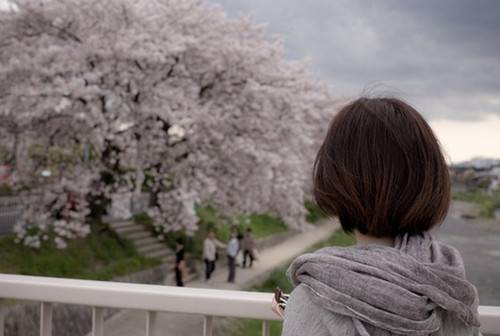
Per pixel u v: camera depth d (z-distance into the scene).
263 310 1.14
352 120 0.81
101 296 1.21
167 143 11.88
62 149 11.73
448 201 0.79
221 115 11.94
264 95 11.71
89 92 10.20
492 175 47.75
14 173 11.84
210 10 13.64
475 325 0.74
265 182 12.48
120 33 10.91
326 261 0.74
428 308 0.69
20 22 11.36
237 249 15.58
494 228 40.31
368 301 0.69
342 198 0.78
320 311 0.72
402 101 0.83
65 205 11.58
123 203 12.28
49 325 1.27
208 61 11.89
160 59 10.40
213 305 1.16
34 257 10.82
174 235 17.06
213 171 12.37
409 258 0.73
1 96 10.88
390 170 0.75
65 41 11.30
